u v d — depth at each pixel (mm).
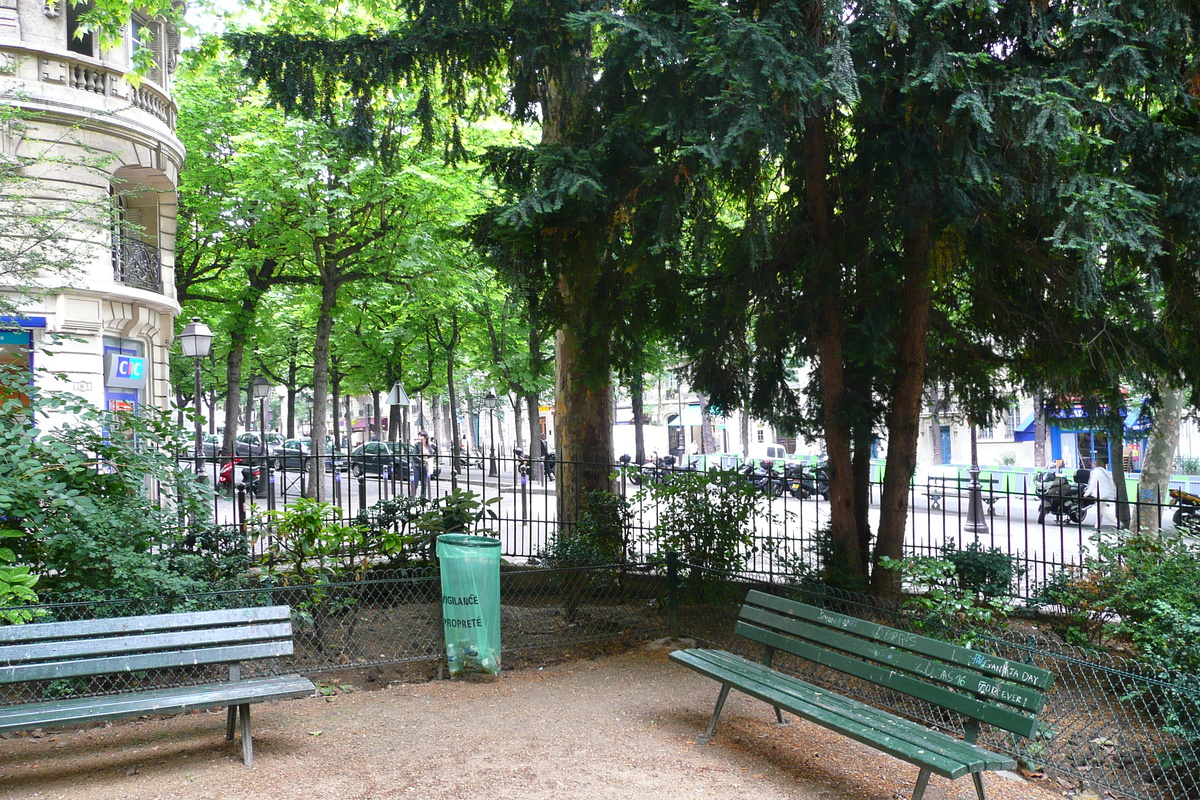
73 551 6477
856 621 5496
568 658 7656
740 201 8391
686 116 6977
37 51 15383
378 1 13945
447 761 5121
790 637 5980
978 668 4715
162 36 17969
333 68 8406
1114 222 6328
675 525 9227
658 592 9422
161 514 7445
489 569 6949
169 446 7582
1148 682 5434
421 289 22141
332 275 21812
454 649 6879
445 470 34875
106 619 5105
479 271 21938
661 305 9445
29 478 6250
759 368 10094
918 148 7492
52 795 4547
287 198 19641
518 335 29016
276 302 27547
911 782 5008
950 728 5910
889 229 8328
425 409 58469
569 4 7930
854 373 9773
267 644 5453
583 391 10781
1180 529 7836
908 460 9219
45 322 15438
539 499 25062
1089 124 7016
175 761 5062
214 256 24391
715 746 5480
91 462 6797
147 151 17344
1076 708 6543
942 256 8180
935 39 6254
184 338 18641
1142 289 7930
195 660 5219
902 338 9078
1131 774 5570
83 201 11422
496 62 8922
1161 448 15180
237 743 5383
